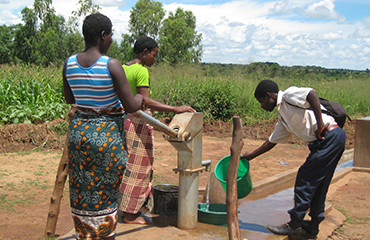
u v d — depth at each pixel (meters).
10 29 72.56
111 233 2.60
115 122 2.54
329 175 3.54
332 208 4.69
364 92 16.75
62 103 10.58
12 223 4.09
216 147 9.09
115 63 2.44
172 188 4.29
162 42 62.62
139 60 3.69
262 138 10.41
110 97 2.49
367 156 7.06
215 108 12.18
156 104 3.49
